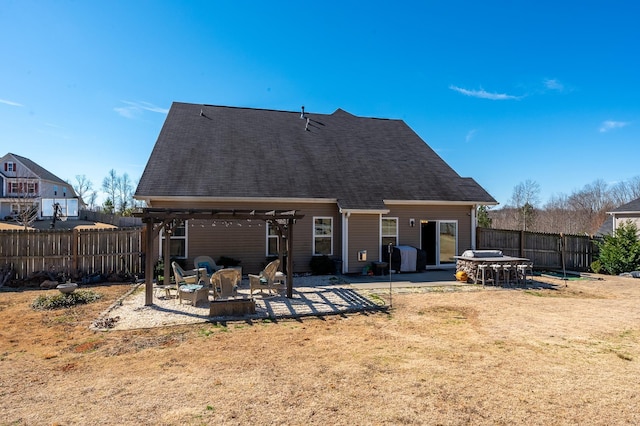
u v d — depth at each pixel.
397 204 15.47
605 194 53.09
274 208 14.08
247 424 3.71
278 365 5.40
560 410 4.05
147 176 13.20
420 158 18.73
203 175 13.84
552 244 17.95
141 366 5.39
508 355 5.84
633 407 4.12
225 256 13.60
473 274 12.89
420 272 15.12
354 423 3.74
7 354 5.95
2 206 44.16
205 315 8.41
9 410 4.03
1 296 10.48
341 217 14.81
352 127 20.23
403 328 7.48
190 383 4.74
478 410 4.04
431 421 3.79
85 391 4.52
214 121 17.77
